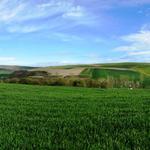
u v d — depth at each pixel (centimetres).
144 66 13125
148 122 1516
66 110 2017
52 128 1417
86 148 1076
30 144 1136
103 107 2167
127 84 6181
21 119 1675
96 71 9206
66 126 1453
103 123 1512
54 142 1169
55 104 2356
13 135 1277
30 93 3453
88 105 2286
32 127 1447
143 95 3272
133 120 1575
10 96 3028
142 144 1129
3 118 1698
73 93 3534
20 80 6481
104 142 1154
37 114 1859
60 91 3872
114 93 3603
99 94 3419
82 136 1246
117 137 1227
